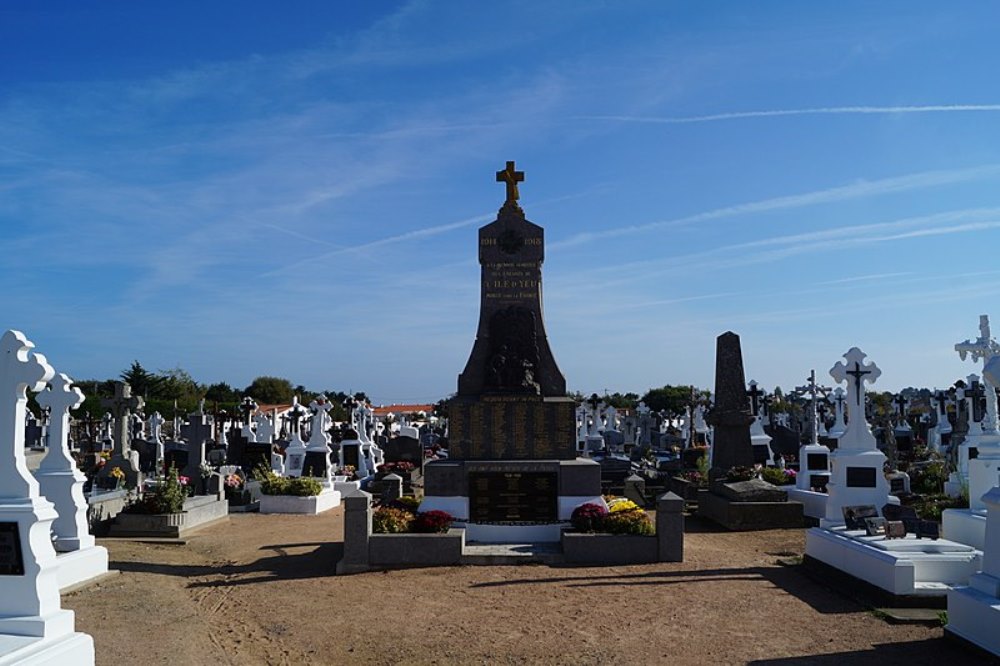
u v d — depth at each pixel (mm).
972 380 33906
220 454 32219
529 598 12664
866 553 12625
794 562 15289
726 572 14523
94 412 57625
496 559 15195
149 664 9617
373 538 15109
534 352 18078
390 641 10578
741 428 24766
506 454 17531
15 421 8188
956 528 14359
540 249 18438
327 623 11453
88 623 11383
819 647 10141
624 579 13945
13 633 7637
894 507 13508
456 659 9867
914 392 56125
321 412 29953
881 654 9812
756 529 20938
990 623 9516
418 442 38531
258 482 28078
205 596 13211
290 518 23250
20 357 8266
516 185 18812
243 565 15859
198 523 21172
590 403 54969
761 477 23766
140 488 23156
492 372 17844
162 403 66375
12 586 7844
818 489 23469
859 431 15508
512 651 10125
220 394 97250
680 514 15406
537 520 16953
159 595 13219
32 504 7969
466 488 17109
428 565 15102
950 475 24328
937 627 10867
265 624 11453
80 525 14641
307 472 29359
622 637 10641
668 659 9781
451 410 17734
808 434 46438
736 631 10867
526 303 18344
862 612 11711
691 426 45781
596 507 16109
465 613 11836
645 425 49688
